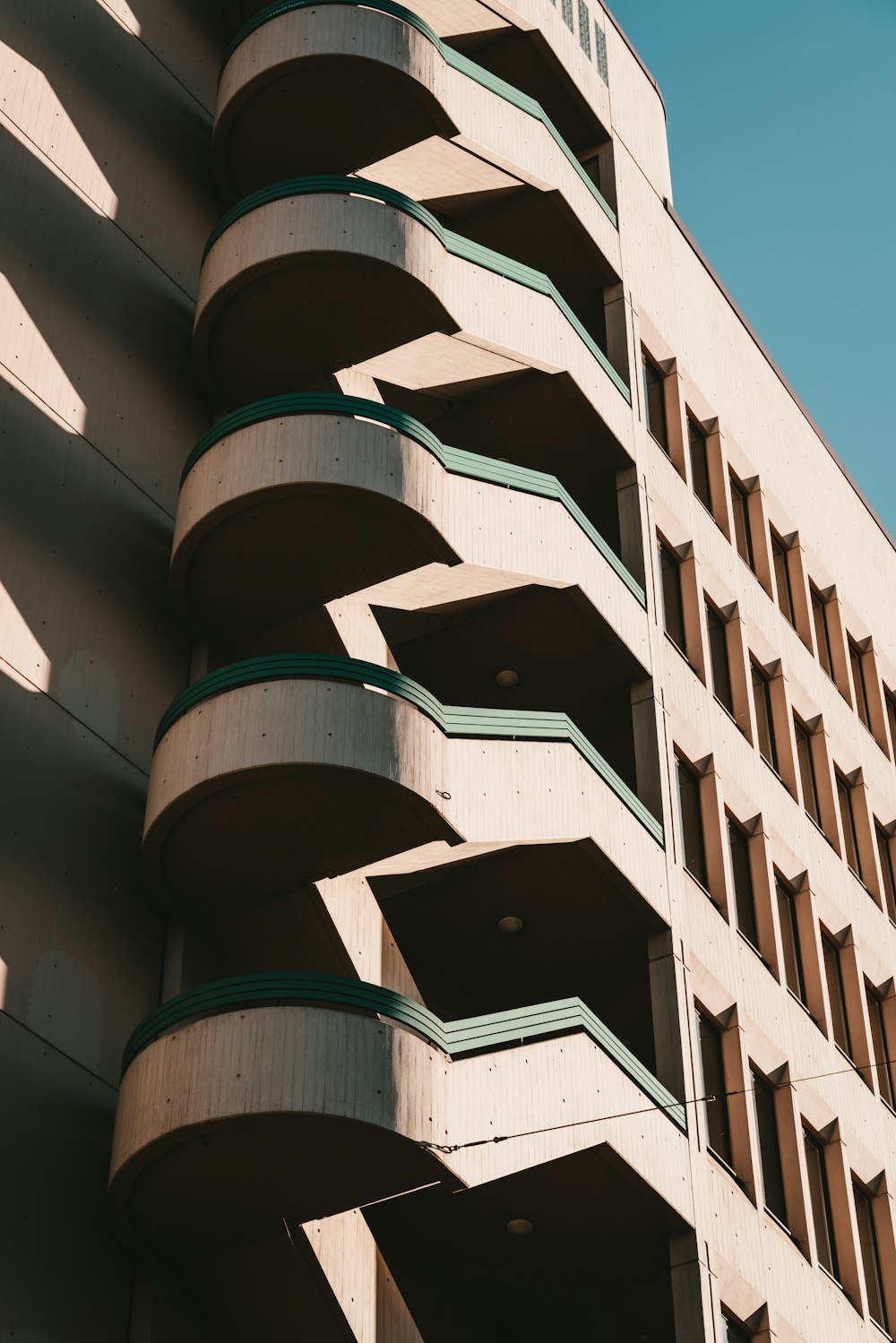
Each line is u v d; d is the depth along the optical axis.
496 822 20.45
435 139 26.47
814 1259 24.45
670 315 31.50
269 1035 17.05
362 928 20.88
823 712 32.47
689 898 24.47
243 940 20.62
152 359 23.88
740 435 32.94
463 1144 17.73
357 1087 16.97
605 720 25.98
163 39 26.89
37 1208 17.22
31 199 22.95
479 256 25.31
